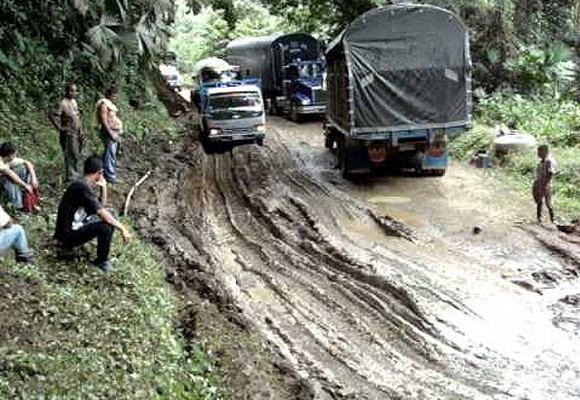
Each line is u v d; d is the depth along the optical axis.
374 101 18.30
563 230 15.14
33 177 12.11
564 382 9.41
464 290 12.09
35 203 12.23
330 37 34.72
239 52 35.38
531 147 20.70
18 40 19.02
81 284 9.66
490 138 22.00
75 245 10.30
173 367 8.06
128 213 15.15
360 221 15.84
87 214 10.30
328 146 22.73
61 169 16.03
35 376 6.89
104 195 11.53
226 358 8.96
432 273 12.80
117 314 8.84
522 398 9.01
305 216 15.98
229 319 10.66
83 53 21.77
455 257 13.64
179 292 11.40
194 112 30.55
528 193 17.89
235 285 12.36
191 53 53.22
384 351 10.23
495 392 9.15
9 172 11.16
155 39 21.78
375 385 9.27
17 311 8.29
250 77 34.16
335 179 19.53
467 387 9.27
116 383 7.13
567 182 18.22
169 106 30.02
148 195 16.92
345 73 18.52
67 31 21.31
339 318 11.22
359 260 13.22
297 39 31.38
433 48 18.27
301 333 10.70
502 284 12.40
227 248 14.20
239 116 23.53
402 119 18.47
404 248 14.12
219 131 23.42
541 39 32.12
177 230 14.71
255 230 15.19
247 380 8.49
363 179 19.58
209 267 12.82
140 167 19.59
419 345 10.34
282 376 9.09
